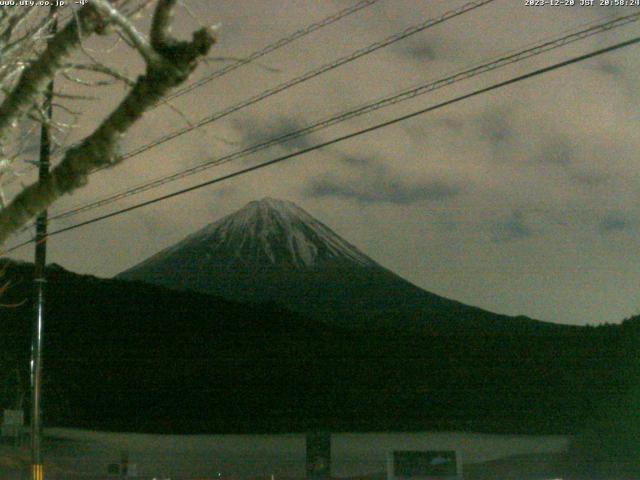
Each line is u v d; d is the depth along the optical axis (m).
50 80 3.88
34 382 17.34
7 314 45.00
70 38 3.79
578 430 33.56
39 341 17.45
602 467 28.62
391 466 25.05
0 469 28.64
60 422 42.44
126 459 28.34
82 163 3.74
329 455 28.05
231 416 42.34
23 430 39.84
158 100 3.74
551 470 28.23
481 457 31.67
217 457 34.09
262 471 30.50
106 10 3.69
